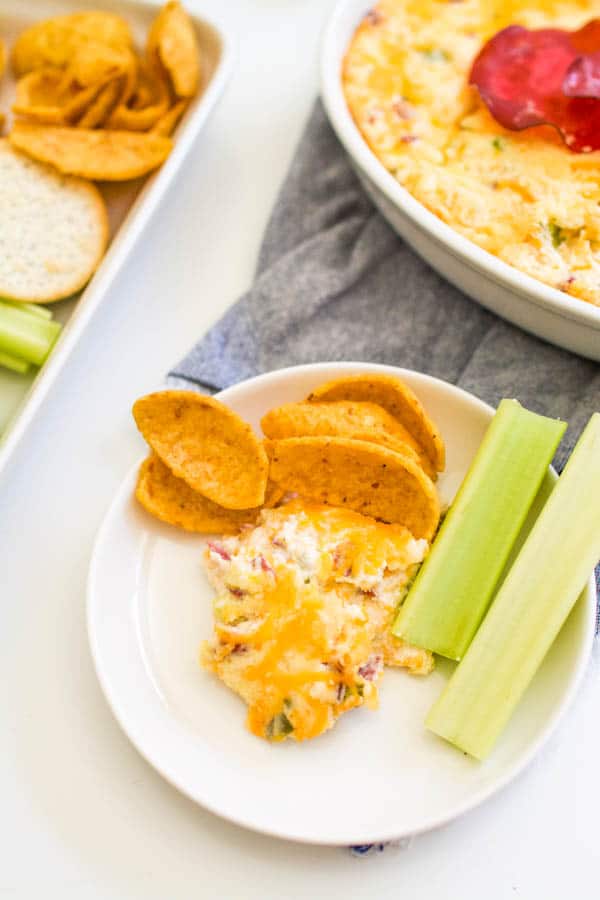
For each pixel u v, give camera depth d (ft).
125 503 1.36
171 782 1.22
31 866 1.27
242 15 1.72
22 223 1.54
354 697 1.26
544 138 1.47
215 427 1.35
